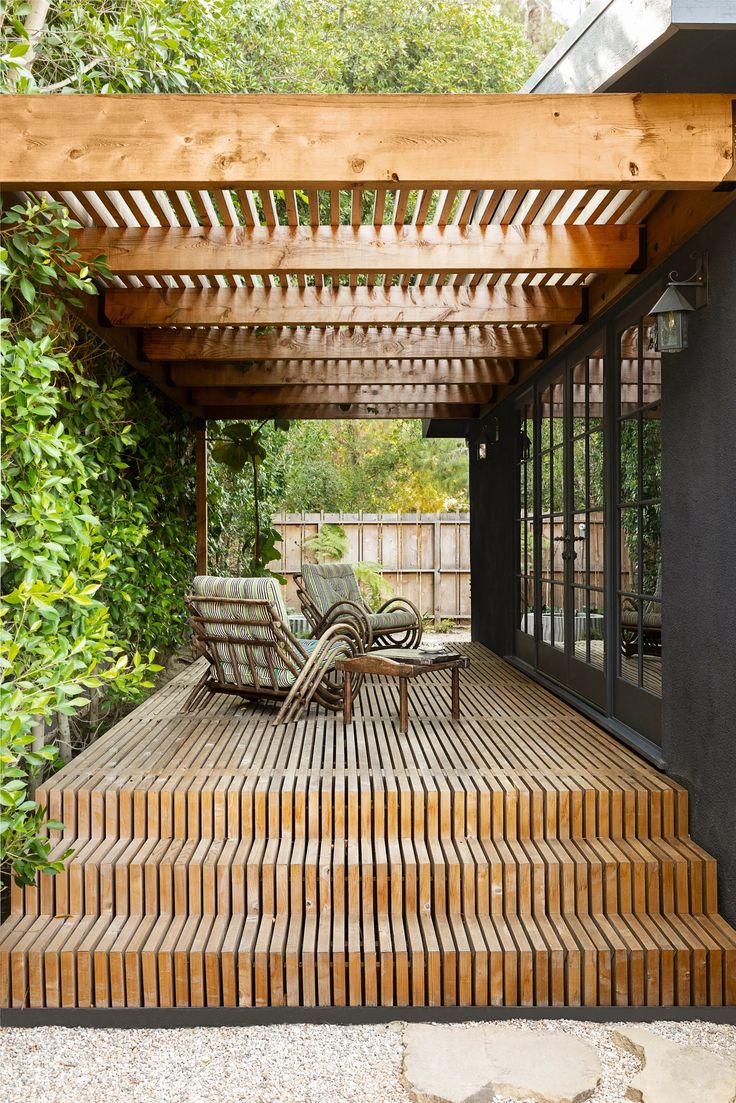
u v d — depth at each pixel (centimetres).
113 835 356
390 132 282
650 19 264
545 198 350
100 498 462
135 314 477
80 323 457
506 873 326
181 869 326
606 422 477
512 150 283
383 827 353
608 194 350
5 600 283
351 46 1279
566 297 493
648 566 424
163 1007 295
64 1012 295
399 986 296
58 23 437
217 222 380
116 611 494
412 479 1636
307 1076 262
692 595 355
